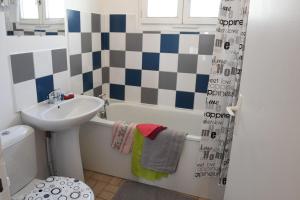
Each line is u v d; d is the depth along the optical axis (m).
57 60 2.03
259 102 0.84
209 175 1.95
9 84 1.59
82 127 2.26
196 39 2.42
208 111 1.78
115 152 2.21
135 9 2.57
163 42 2.54
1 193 0.61
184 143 1.96
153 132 1.98
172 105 2.70
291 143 0.61
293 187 0.59
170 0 2.51
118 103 2.77
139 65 2.70
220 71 1.70
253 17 0.98
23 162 1.47
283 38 0.67
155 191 2.11
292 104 0.61
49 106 1.83
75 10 2.20
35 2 1.71
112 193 2.07
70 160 1.92
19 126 1.54
